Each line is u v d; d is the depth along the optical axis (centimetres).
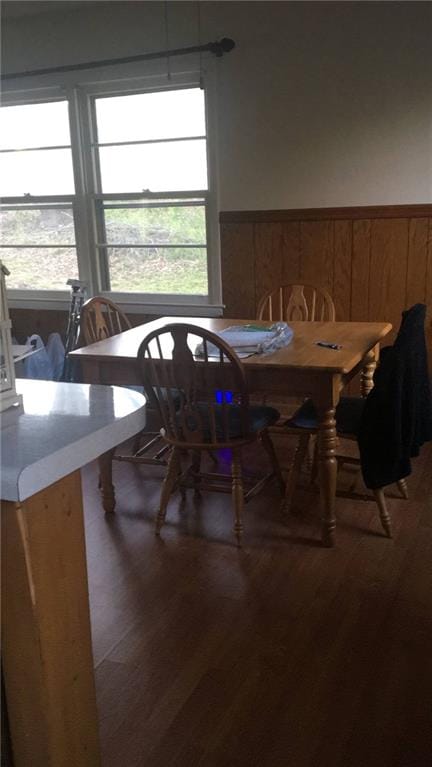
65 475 117
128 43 399
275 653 198
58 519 122
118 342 294
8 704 127
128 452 361
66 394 145
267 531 272
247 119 383
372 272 376
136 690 185
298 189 382
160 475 333
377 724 170
